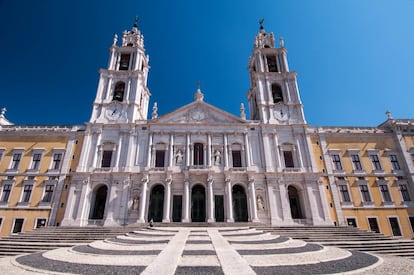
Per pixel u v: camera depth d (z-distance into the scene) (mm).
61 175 35531
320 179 35438
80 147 37625
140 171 35594
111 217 32500
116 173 34781
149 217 33906
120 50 46562
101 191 36781
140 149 37344
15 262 10867
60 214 33250
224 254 11898
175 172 35188
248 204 34031
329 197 35094
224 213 33469
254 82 47156
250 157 37312
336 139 39031
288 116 41000
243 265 9875
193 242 16047
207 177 34688
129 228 27844
